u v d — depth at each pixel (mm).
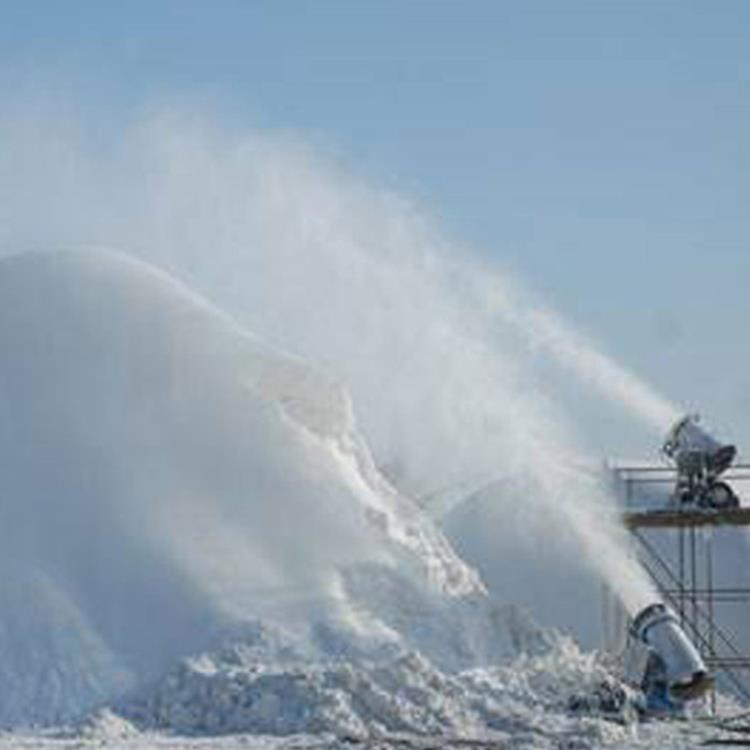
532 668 85562
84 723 78125
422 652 84812
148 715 79250
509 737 76812
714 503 100250
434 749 71625
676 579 106562
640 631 88125
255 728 77875
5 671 82188
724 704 96062
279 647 82875
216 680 79625
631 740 77438
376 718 78688
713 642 104750
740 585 109562
